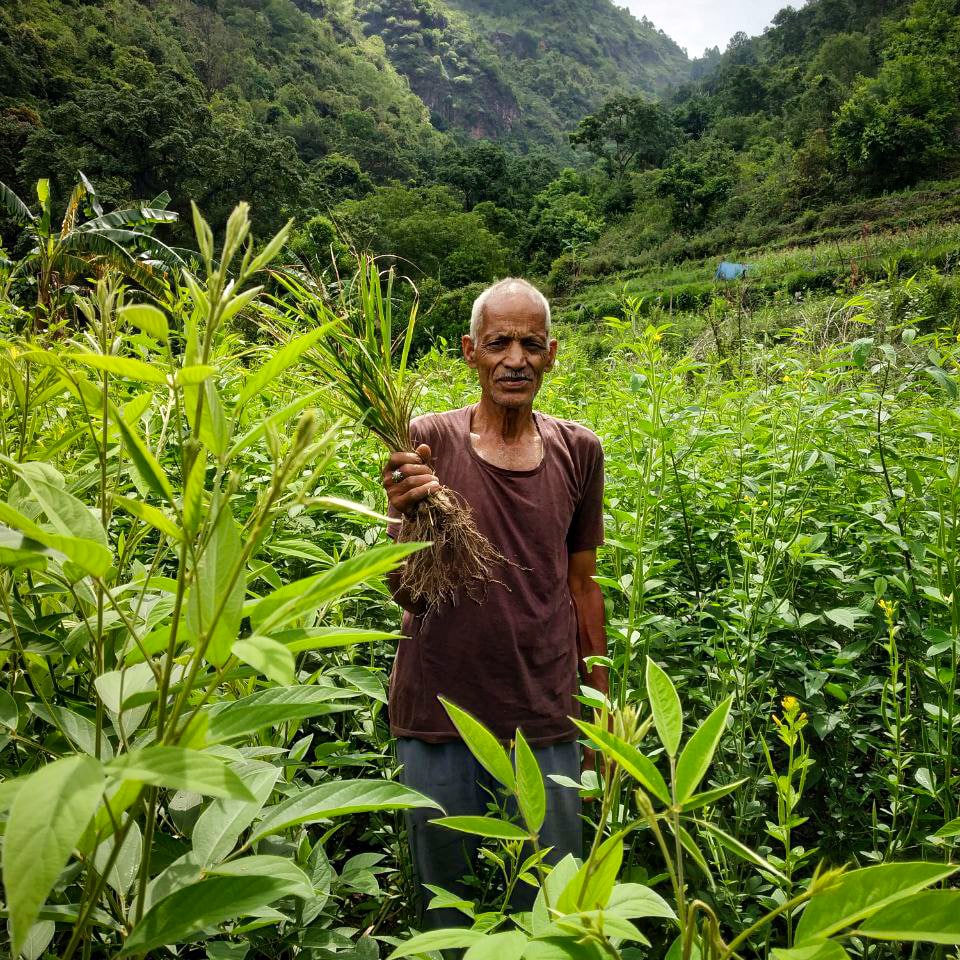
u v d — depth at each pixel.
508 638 2.10
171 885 0.90
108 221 8.66
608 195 78.25
